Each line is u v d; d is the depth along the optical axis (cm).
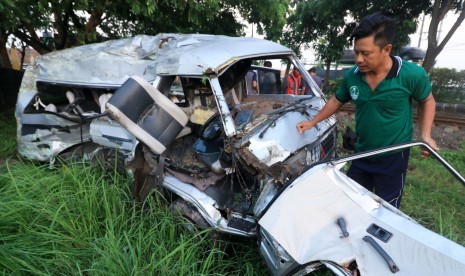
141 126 250
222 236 254
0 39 900
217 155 266
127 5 630
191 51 292
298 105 308
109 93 374
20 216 258
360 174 243
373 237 163
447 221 287
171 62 295
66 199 283
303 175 201
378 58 184
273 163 231
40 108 417
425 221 309
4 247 223
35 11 562
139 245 228
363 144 230
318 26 1220
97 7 593
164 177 280
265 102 353
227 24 779
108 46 388
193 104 332
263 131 250
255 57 307
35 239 244
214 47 299
